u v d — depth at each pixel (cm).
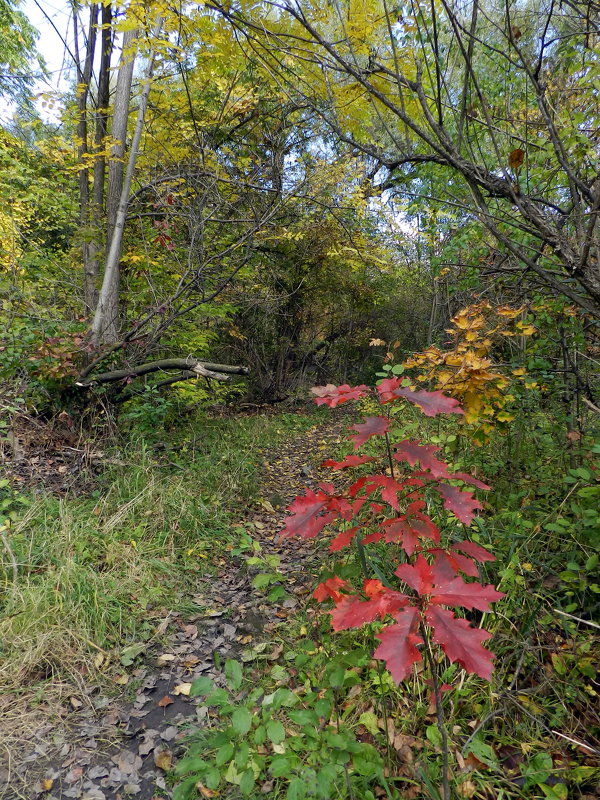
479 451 389
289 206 752
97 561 334
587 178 248
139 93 651
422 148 369
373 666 233
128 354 588
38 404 497
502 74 297
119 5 395
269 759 199
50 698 242
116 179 646
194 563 365
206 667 273
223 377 523
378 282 1165
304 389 1163
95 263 668
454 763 185
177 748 221
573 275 207
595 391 380
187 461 529
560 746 193
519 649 229
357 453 516
